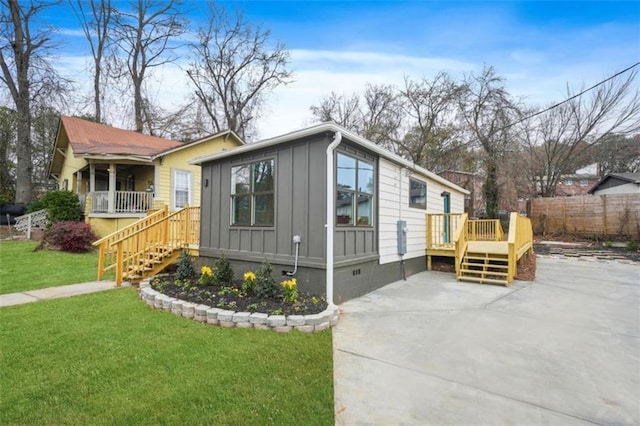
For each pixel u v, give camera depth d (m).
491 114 18.08
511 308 5.36
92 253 10.18
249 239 6.70
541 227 17.00
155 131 21.83
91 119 20.12
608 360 3.38
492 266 7.70
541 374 3.07
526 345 3.78
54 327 4.06
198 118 23.23
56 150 16.52
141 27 20.88
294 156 5.96
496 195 18.44
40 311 4.70
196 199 14.33
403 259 8.16
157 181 12.88
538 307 5.42
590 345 3.78
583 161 22.86
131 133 16.17
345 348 3.67
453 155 19.75
